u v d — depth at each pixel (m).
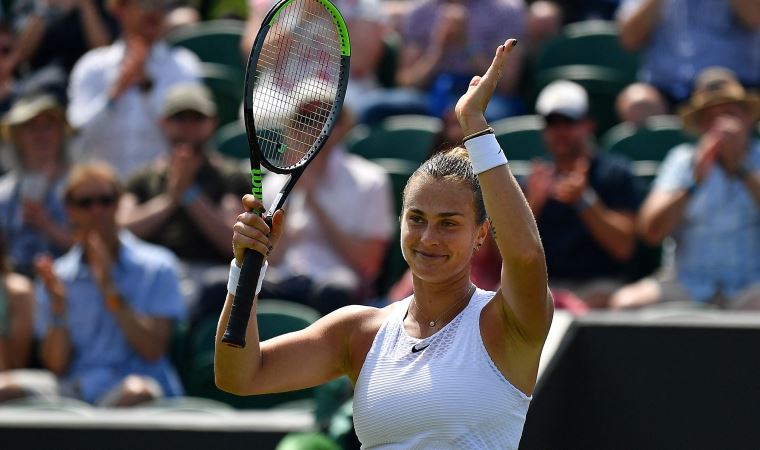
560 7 39.75
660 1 33.59
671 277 26.94
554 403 19.59
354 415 11.82
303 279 27.16
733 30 33.31
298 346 12.17
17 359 25.86
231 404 25.77
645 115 33.22
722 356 19.50
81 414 20.08
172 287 25.84
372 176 29.08
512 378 11.44
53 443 19.62
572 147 27.23
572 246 27.08
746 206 26.70
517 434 11.60
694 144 31.19
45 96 32.84
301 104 14.85
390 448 11.56
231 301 11.95
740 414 19.41
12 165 30.39
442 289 11.64
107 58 33.88
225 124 35.56
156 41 33.97
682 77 33.47
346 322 12.16
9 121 30.02
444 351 11.45
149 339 25.44
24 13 39.06
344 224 28.62
